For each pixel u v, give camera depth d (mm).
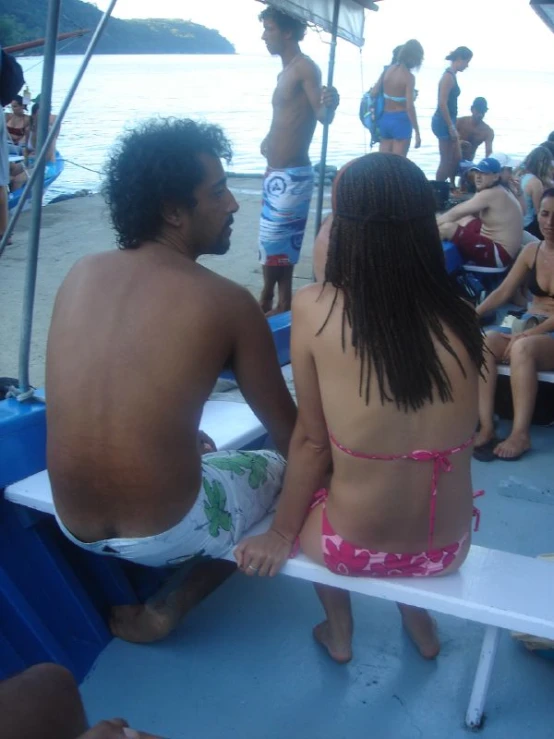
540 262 3652
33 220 2186
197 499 1906
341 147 17562
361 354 1643
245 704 2098
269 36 4375
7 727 1195
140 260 1833
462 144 11133
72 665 2205
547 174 6555
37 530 2260
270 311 4941
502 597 1804
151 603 2305
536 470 3250
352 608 2434
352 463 1741
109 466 1771
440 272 1686
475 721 1981
